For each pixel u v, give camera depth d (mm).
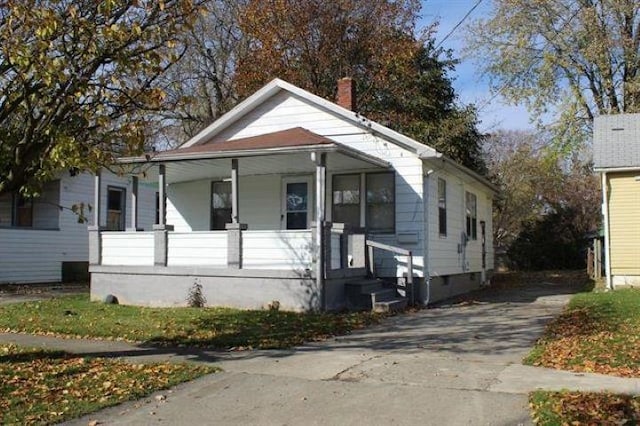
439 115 29438
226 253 13984
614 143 20344
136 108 8273
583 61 28953
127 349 9477
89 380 7441
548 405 5922
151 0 7781
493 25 29500
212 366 8125
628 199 19250
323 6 29453
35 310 13695
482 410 5930
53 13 7125
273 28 29234
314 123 16828
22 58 7047
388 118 28281
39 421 5887
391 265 15594
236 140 16047
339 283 13594
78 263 22609
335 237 13867
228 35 32625
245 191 17625
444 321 12250
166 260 14539
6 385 7191
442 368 7785
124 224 24047
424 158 15516
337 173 16516
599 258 24312
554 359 8203
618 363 7852
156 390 7004
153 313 13000
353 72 29922
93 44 7469
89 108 7902
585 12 27391
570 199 37438
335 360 8391
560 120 29375
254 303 13523
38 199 21641
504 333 10609
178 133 32812
